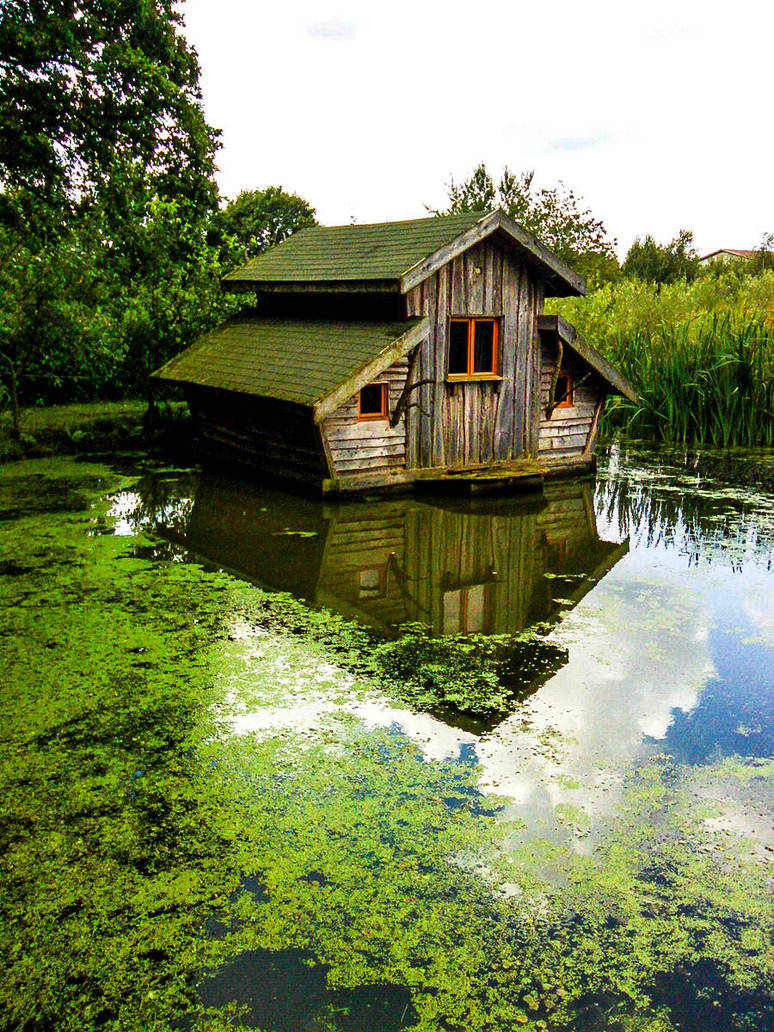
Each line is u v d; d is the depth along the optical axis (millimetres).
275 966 3137
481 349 11570
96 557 8031
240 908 3424
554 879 3635
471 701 5281
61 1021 2891
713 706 5266
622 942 3289
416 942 3268
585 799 4230
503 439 11750
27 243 14539
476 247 10961
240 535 8852
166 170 18125
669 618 6777
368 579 7617
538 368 11906
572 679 5629
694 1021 2928
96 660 5742
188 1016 2916
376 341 10289
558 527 9484
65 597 6941
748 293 18969
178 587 7246
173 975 3088
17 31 14320
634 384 15703
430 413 10961
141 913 3389
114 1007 2949
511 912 3438
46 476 11859
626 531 9398
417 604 7016
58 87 15375
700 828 4016
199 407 13008
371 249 11680
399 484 10891
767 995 3045
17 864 3662
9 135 15594
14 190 16359
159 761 4508
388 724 4973
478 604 7043
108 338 14508
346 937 3283
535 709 5195
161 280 15227
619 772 4488
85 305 14094
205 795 4199
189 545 8484
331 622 6559
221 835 3889
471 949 3238
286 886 3557
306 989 3033
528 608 6969
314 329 11938
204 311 14883
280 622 6531
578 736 4867
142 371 15281
